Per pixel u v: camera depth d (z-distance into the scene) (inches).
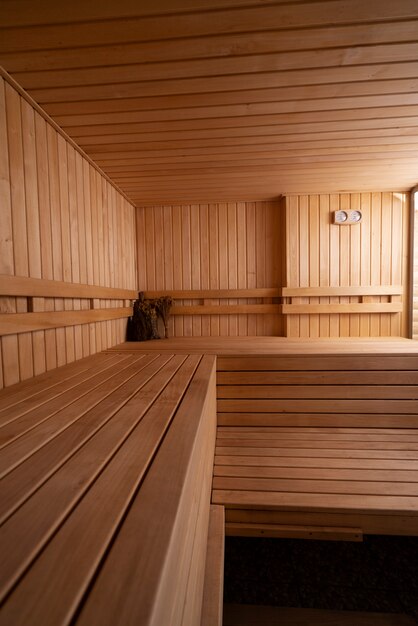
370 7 44.2
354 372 83.2
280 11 44.6
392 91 60.6
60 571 16.8
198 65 53.3
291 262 119.8
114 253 106.7
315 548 77.1
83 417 39.6
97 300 93.0
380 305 119.2
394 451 71.4
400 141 80.0
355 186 112.6
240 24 46.1
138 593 15.4
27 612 14.7
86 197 86.6
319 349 90.3
